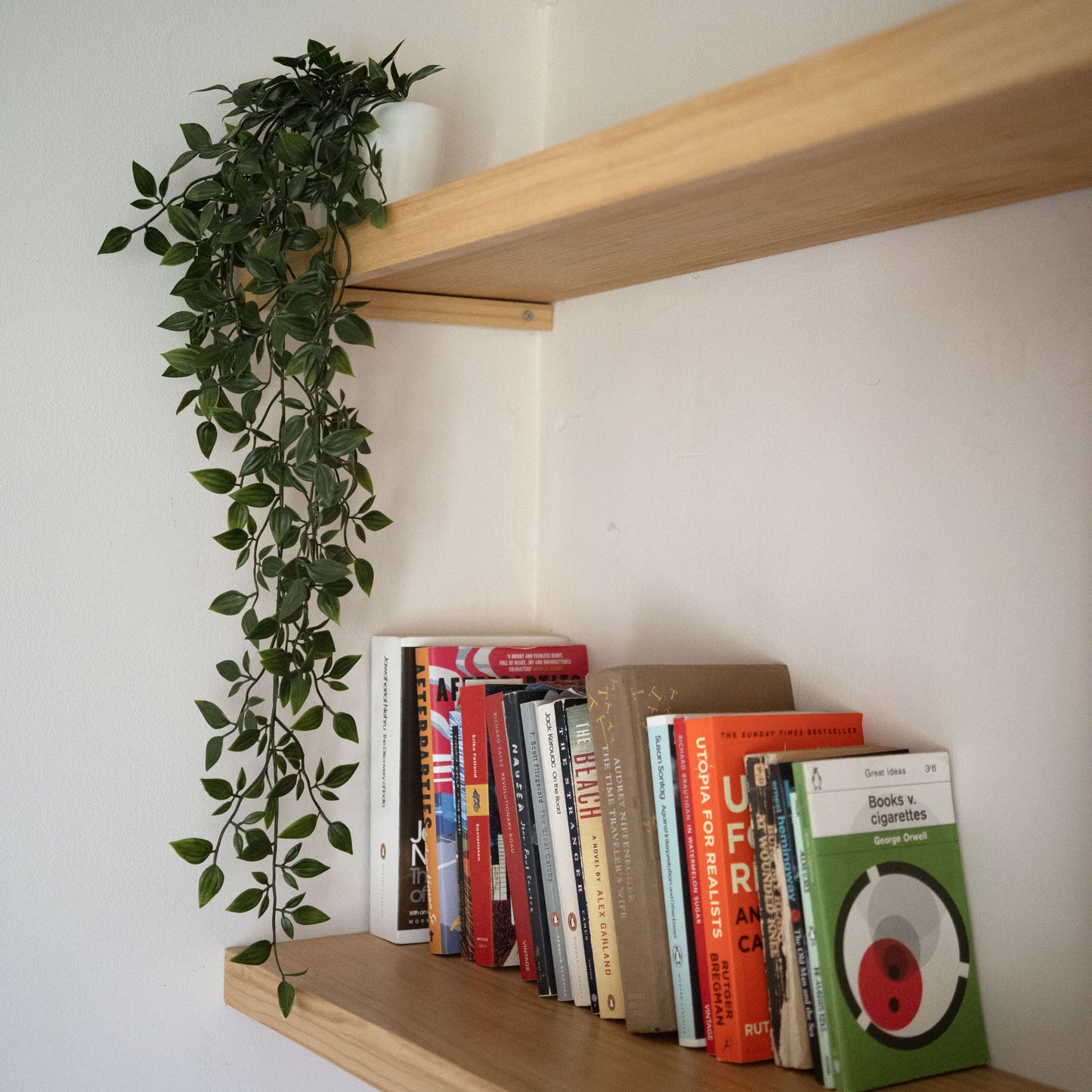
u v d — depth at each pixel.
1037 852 0.77
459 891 1.04
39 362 0.95
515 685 1.03
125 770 0.99
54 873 0.95
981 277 0.81
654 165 0.67
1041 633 0.77
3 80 0.93
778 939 0.77
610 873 0.86
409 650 1.09
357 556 1.12
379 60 1.13
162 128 1.00
